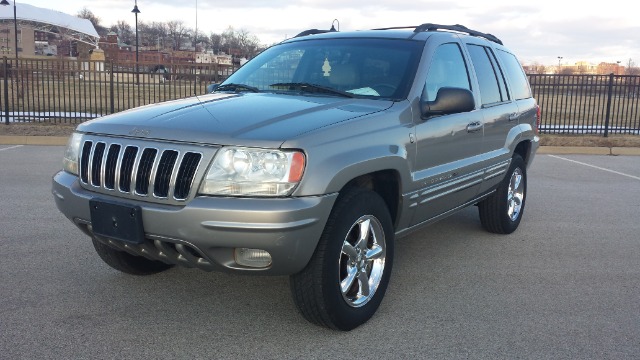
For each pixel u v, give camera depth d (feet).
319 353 11.18
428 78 14.49
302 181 10.39
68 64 61.62
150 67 75.15
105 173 11.44
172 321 12.44
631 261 17.58
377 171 12.19
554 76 55.31
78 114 58.18
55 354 10.83
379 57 14.85
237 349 11.27
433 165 14.23
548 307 13.75
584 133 55.26
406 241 19.27
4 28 234.79
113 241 11.34
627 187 30.68
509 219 19.98
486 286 15.10
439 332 12.24
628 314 13.43
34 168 31.83
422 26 16.19
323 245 11.05
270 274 10.90
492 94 18.03
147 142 11.05
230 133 10.59
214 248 10.41
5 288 13.96
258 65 16.40
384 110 12.83
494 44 19.66
